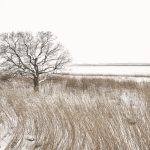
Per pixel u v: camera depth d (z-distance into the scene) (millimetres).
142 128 3352
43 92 7750
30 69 8102
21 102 5176
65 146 2945
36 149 2879
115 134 3193
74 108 4559
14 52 8164
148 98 5676
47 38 8562
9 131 3488
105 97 6281
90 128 3418
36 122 3857
